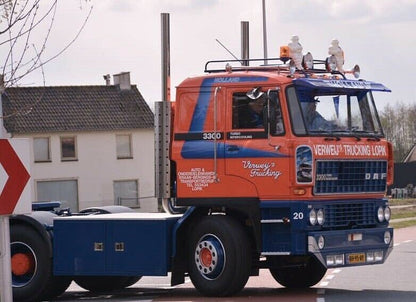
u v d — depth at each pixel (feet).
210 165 54.60
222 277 53.88
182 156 55.42
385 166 57.26
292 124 52.85
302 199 52.75
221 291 54.03
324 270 59.77
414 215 181.37
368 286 60.44
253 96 53.06
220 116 54.44
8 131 250.98
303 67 55.93
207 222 54.54
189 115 55.36
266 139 53.26
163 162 56.29
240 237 53.83
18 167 34.73
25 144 34.99
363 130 56.13
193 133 55.16
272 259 56.59
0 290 33.83
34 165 255.29
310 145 52.80
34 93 262.47
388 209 57.47
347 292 56.65
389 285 60.80
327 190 53.72
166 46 58.34
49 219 58.54
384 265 74.95
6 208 34.35
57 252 57.93
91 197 261.65
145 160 267.59
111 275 56.44
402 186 304.50
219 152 54.39
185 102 55.47
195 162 55.01
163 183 56.24
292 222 52.70
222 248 53.98
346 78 56.65
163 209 56.59
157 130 56.44
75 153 260.21
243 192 53.78
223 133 54.29
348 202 55.11
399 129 301.84
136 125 266.57
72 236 57.57
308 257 56.65
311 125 53.52
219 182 54.39
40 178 255.91
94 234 57.00
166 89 57.72
